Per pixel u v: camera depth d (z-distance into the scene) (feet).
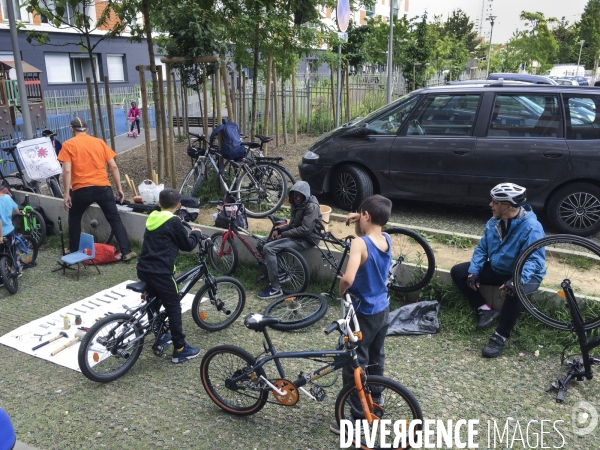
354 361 10.85
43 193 30.63
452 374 13.94
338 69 40.78
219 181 27.22
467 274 16.25
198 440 11.74
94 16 75.82
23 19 67.67
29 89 45.91
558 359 14.43
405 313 16.19
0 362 14.99
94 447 11.57
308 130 49.26
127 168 36.60
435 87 24.03
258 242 19.35
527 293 14.52
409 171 23.57
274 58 35.86
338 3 28.30
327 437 11.75
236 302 17.19
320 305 17.13
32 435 11.97
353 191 24.80
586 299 15.42
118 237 22.00
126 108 61.62
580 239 13.33
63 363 14.83
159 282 14.23
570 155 20.94
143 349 15.74
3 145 35.32
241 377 11.91
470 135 22.59
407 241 20.57
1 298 19.08
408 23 65.36
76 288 19.85
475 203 23.13
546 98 21.76
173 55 29.14
